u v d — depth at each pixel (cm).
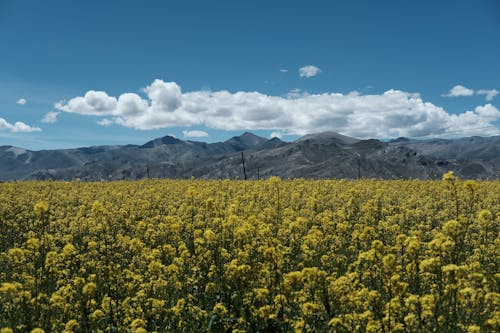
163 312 839
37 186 3522
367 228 1057
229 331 809
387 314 710
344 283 831
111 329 795
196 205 2233
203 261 1092
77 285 857
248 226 1109
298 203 2184
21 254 969
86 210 2356
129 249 1340
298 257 1197
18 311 832
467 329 703
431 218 1889
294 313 820
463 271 716
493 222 1638
